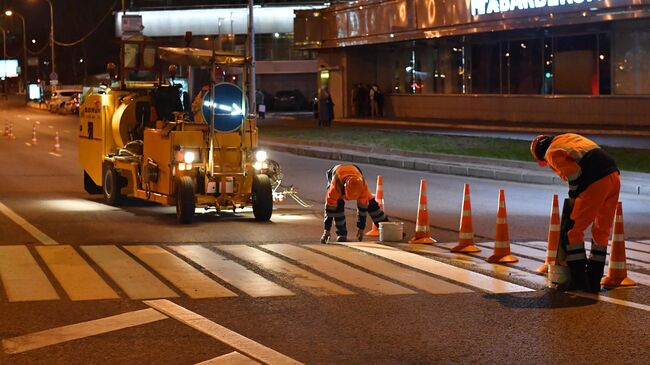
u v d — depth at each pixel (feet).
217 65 57.36
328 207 47.98
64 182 81.76
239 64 57.00
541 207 63.62
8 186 78.07
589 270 35.78
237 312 31.37
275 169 58.65
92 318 30.27
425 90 166.91
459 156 94.43
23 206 63.21
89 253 43.04
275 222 56.03
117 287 35.19
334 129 145.07
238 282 36.50
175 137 55.77
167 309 31.55
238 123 56.24
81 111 71.36
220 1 284.00
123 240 47.55
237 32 282.36
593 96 127.03
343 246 46.44
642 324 30.07
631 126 120.67
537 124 133.39
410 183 79.56
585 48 129.08
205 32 285.43
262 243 47.34
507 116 143.54
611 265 37.01
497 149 99.86
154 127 62.49
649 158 86.69
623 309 32.32
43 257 41.78
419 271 39.42
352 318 30.71
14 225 52.95
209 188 55.83
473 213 60.70
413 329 29.30
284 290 35.04
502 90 145.69
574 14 117.80
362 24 167.43
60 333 28.32
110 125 65.77
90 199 68.64
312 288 35.47
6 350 26.45
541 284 36.83
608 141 105.60
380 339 28.07
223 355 26.11
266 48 280.31
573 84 131.44
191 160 55.52
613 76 124.77
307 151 113.09
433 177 84.64
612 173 35.60
